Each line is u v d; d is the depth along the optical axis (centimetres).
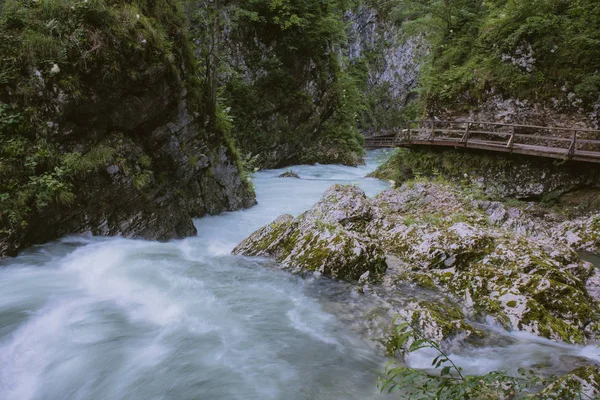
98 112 661
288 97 2109
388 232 717
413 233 665
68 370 356
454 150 1366
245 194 1120
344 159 2427
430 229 659
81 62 623
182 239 809
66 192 614
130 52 675
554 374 337
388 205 1059
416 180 1204
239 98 1908
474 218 856
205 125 926
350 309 467
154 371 355
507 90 1375
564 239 807
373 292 508
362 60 4481
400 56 4566
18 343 390
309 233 634
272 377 346
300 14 2069
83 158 644
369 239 654
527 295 461
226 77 1839
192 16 1012
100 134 681
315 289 523
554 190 1084
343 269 556
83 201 655
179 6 871
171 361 370
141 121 732
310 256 587
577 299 454
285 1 1962
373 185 1655
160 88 741
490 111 1430
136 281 546
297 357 376
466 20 1738
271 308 474
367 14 4606
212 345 396
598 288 526
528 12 1339
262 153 2023
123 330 421
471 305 470
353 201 799
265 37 2017
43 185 594
